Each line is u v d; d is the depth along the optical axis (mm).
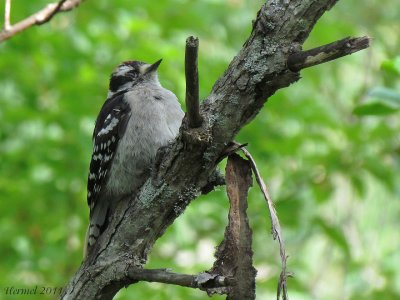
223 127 6000
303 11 5715
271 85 5891
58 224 12367
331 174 11742
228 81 5980
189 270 11141
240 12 13703
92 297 6727
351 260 12305
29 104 12508
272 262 12000
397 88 11656
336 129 11844
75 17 12828
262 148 12047
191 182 6328
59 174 12086
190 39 5309
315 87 13766
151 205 6512
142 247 6645
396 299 11828
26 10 12344
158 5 12977
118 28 12672
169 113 8648
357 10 14359
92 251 6898
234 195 6227
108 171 8570
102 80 12078
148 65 10438
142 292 11070
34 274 12188
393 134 11430
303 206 11711
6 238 12117
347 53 5512
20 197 12102
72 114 12055
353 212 13422
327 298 13266
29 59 12422
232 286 5676
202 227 12289
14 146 12492
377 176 11594
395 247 12898
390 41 14688
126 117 8547
